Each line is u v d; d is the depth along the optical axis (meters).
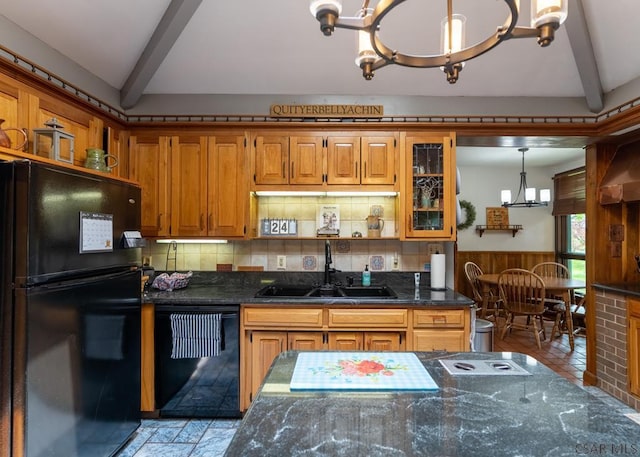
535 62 2.45
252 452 0.75
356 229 2.92
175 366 2.36
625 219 2.96
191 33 2.31
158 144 2.68
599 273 2.93
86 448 1.68
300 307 2.34
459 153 4.96
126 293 2.00
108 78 2.48
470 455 0.74
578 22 2.11
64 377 1.55
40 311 1.43
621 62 2.31
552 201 5.74
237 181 2.65
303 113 2.72
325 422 0.88
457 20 1.31
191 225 2.65
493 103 2.72
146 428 2.27
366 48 1.32
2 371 1.37
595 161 2.93
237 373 2.34
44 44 2.00
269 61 2.50
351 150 2.66
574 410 0.94
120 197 1.96
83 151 2.27
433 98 2.73
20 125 1.83
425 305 2.33
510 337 4.47
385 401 0.98
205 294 2.50
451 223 2.64
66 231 1.57
